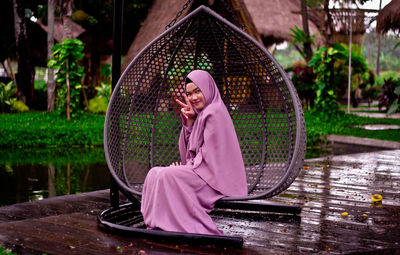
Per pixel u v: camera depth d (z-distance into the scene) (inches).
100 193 166.2
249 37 119.4
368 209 138.4
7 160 269.9
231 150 110.7
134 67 127.9
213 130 109.0
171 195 105.0
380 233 112.0
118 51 124.8
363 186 176.2
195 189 107.6
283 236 109.4
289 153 119.2
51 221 121.3
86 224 118.1
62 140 347.6
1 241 102.5
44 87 713.0
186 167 108.4
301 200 150.6
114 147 125.1
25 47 609.3
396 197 156.4
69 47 420.8
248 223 122.7
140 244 100.8
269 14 743.1
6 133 336.8
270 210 134.4
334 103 475.8
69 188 196.4
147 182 110.0
